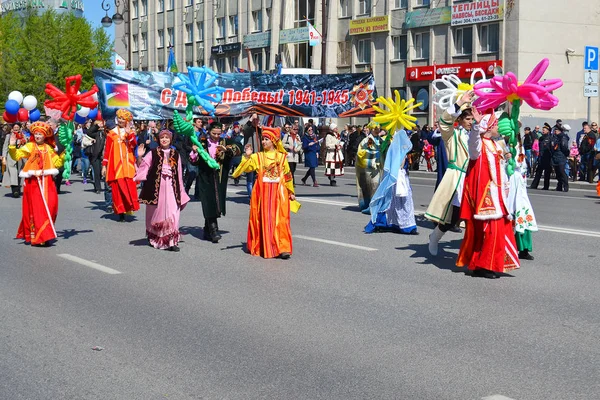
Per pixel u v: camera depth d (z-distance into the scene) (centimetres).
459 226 1327
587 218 1543
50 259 1070
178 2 6644
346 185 2467
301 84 1909
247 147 1086
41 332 703
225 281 916
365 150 1592
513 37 3797
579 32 3894
